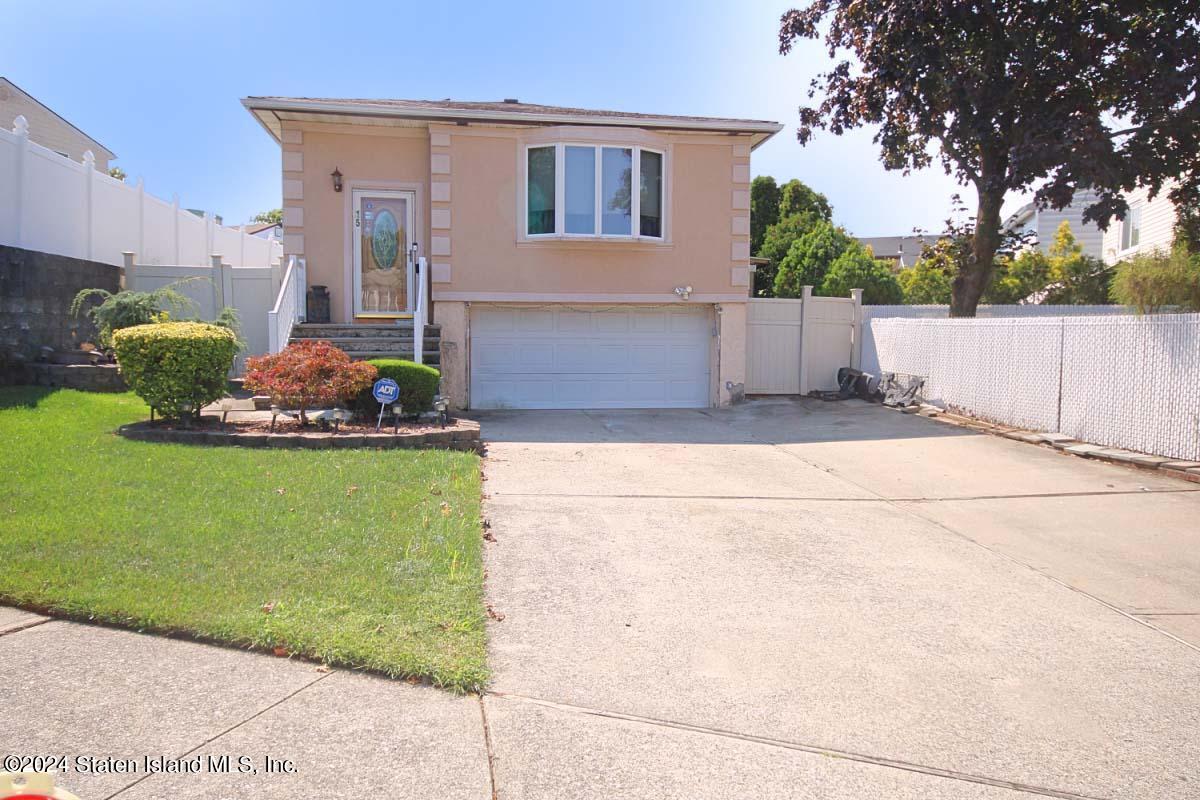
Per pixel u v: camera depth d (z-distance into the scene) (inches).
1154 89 474.3
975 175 582.6
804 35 592.4
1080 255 955.3
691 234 575.2
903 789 123.6
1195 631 186.4
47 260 459.8
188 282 538.9
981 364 494.0
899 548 244.1
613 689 150.5
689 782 123.0
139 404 400.8
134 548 197.3
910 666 165.0
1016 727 142.7
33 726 128.5
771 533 255.3
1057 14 506.0
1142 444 374.6
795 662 165.0
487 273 550.6
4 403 366.9
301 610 168.4
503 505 274.8
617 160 552.4
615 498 292.4
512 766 124.6
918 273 1035.3
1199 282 472.1
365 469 296.4
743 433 461.1
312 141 542.9
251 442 335.3
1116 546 249.0
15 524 209.3
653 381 589.6
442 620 169.6
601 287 565.3
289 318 483.5
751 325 631.2
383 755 125.5
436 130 537.6
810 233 1029.8
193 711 134.6
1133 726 144.0
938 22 515.8
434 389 410.0
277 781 118.0
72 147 1022.4
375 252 556.4
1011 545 249.3
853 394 614.2
